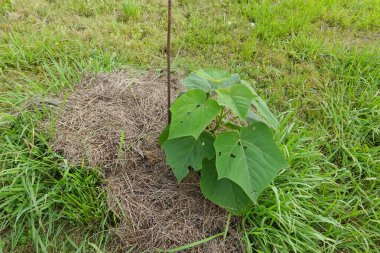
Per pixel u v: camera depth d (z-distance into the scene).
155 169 2.29
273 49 3.34
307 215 2.15
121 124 2.45
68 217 2.11
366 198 2.28
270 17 3.69
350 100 2.91
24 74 2.91
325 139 2.68
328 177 2.35
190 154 1.96
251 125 1.90
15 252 2.00
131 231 2.03
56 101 2.57
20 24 3.34
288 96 2.99
